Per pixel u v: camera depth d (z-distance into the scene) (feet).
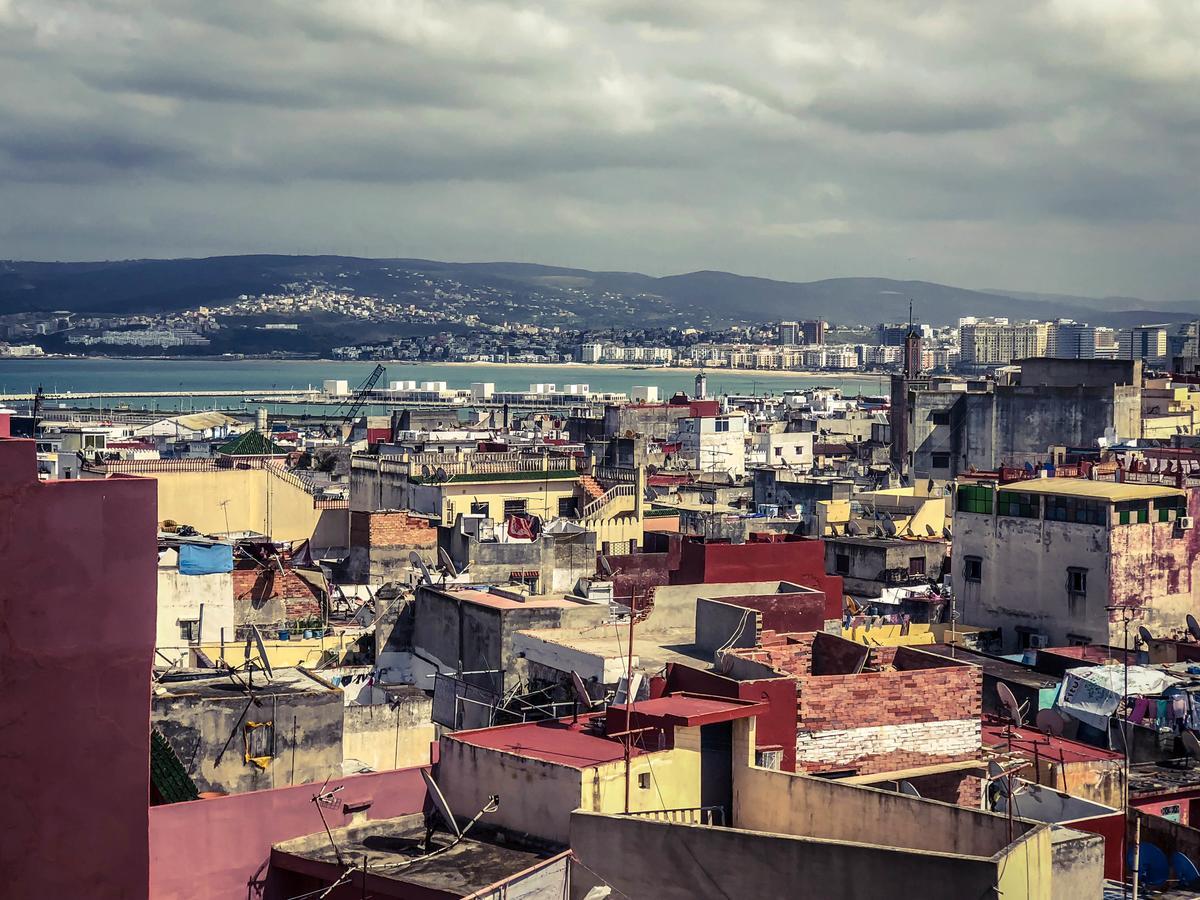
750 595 196.13
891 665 157.69
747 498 505.25
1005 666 216.95
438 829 125.49
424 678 216.74
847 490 485.97
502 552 293.43
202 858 119.55
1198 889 132.57
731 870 102.53
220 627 230.89
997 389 513.86
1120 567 246.06
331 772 146.51
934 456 524.11
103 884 86.12
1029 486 261.85
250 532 333.62
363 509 362.33
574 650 175.01
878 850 97.35
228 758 142.20
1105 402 489.67
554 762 121.08
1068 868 105.81
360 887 115.24
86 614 85.46
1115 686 184.44
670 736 125.08
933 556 317.22
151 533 86.84
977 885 93.81
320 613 251.19
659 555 296.71
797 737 140.56
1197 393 558.15
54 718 84.94
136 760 86.74
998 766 140.56
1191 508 254.68
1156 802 156.46
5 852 84.48
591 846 107.96
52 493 84.58
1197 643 223.71
